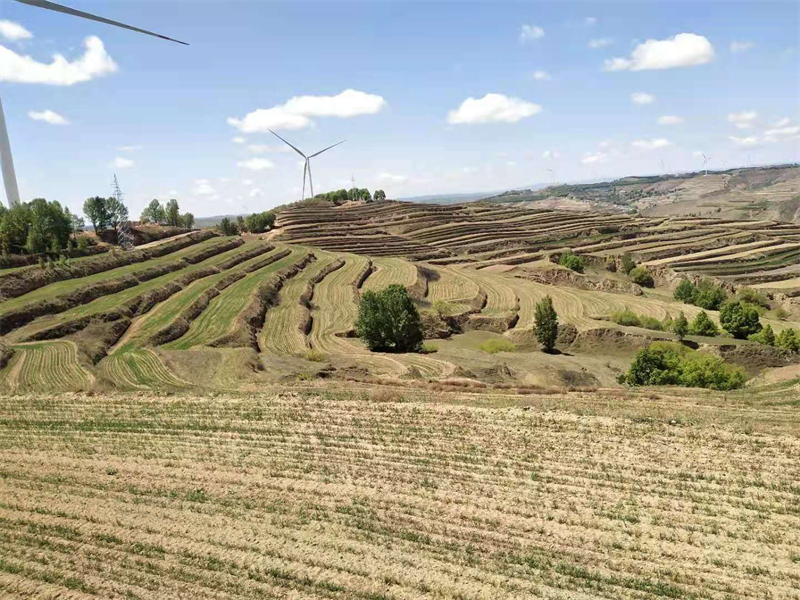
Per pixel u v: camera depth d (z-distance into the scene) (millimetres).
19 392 55469
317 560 28000
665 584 26406
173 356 71438
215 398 52188
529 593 25797
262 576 26797
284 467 38062
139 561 27812
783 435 41594
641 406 51281
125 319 89062
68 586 26000
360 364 76062
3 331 78562
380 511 32531
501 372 78438
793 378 74188
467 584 26344
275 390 55594
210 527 30906
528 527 30859
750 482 35094
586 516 31891
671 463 37750
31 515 32000
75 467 38312
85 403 51281
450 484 35531
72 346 72312
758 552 28703
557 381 73312
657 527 30859
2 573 26875
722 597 25578
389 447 40938
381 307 89312
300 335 92000
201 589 25891
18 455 40312
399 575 26875
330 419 46312
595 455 39156
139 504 33344
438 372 72562
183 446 41688
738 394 62219
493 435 42625
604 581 26625
